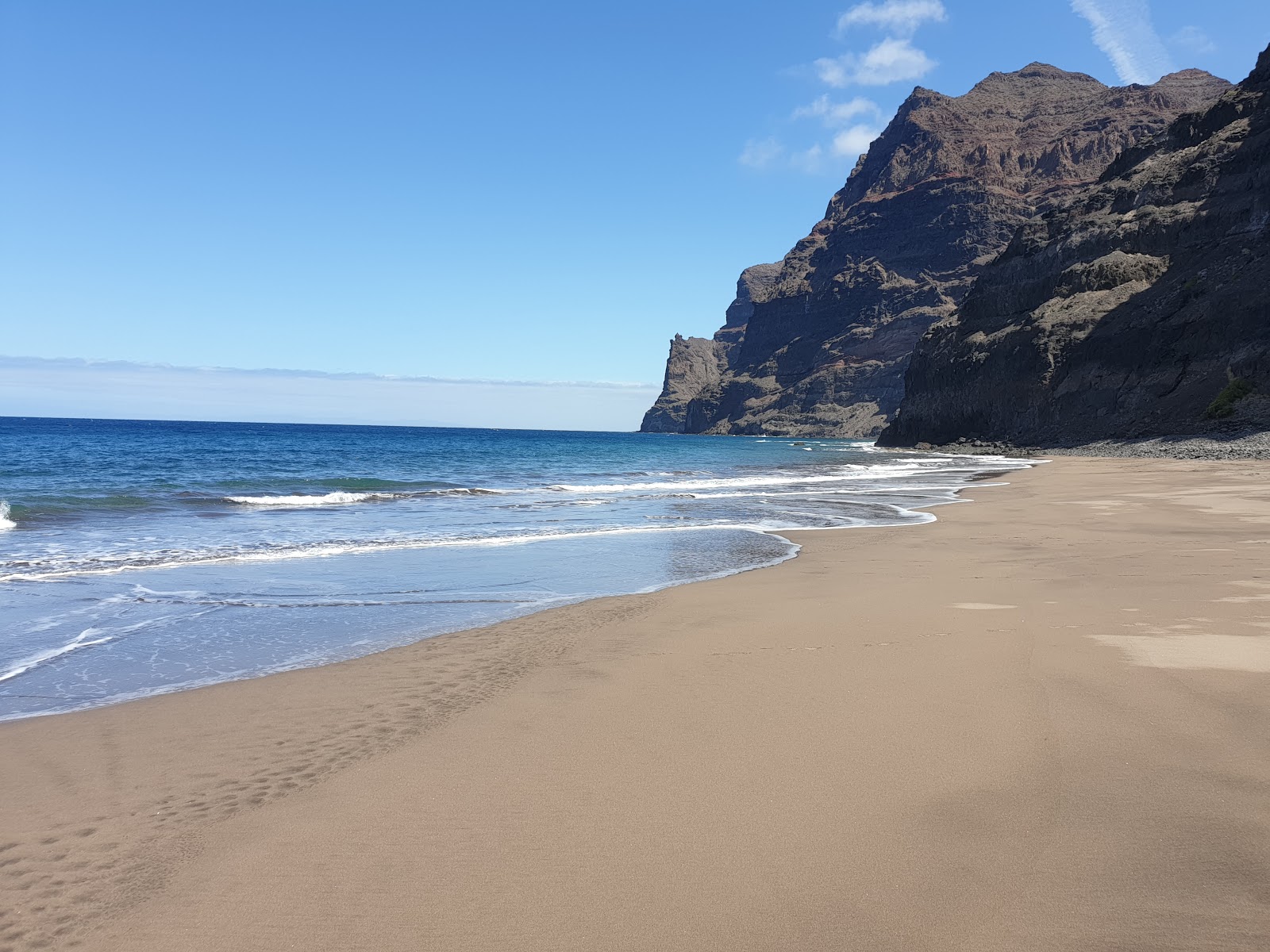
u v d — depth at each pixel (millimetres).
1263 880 3234
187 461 46250
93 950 3033
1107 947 2854
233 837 3912
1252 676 5840
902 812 3945
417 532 17750
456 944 3012
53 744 5262
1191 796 3979
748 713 5508
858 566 12406
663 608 9312
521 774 4590
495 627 8656
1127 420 72062
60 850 3822
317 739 5277
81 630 8758
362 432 167375
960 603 9094
